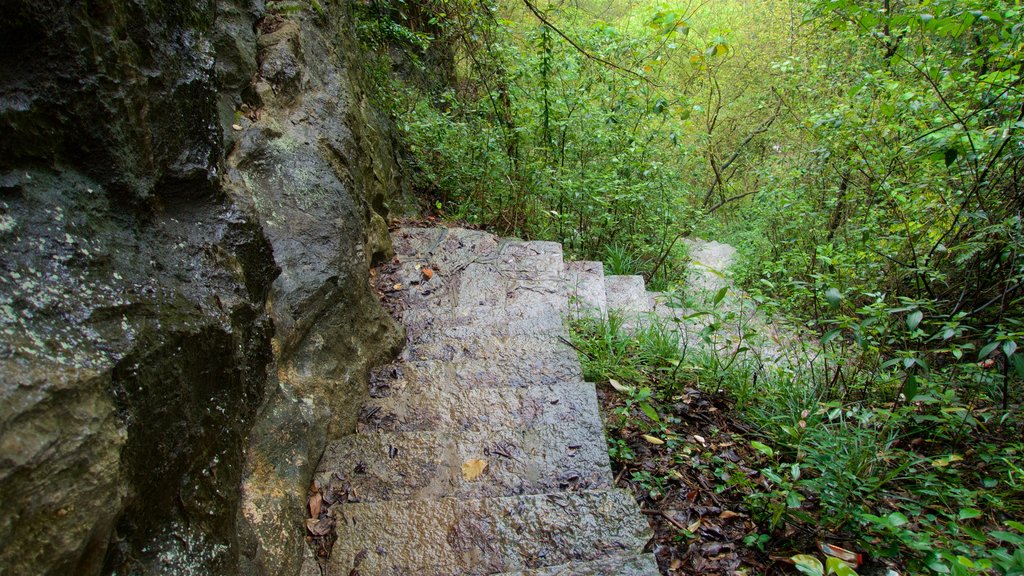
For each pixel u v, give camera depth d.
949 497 2.30
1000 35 3.52
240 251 2.02
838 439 2.48
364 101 5.20
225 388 1.76
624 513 2.07
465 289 4.24
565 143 6.42
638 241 6.30
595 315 3.98
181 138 1.82
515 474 2.35
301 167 3.25
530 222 6.15
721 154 11.87
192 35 1.92
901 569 1.96
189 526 1.44
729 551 2.09
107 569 1.17
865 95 4.75
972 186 3.49
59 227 1.27
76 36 1.35
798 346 3.87
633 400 2.87
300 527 1.99
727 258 7.93
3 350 0.99
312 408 2.43
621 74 6.08
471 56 6.61
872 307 2.85
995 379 2.98
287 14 4.07
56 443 0.99
